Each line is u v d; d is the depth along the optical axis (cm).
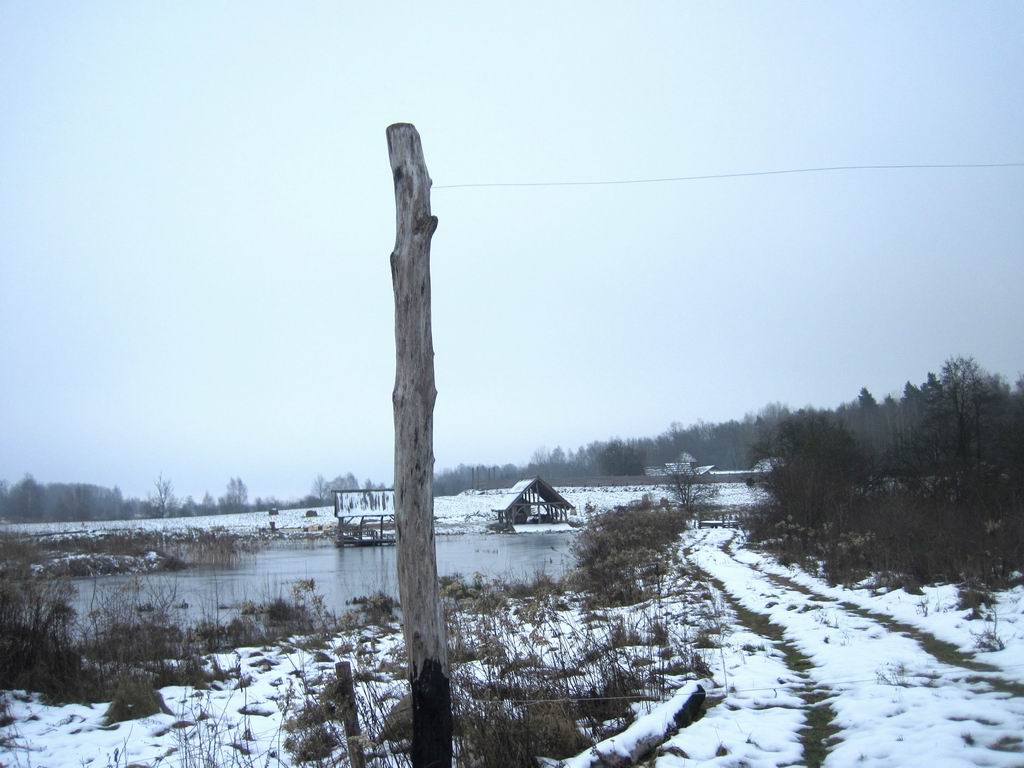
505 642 934
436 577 548
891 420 7506
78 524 7856
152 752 762
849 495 2742
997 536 1639
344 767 664
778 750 648
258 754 754
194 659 1152
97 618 1370
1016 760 545
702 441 13138
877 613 1255
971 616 1077
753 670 938
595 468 13600
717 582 1944
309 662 1185
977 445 3469
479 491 10456
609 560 1944
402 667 986
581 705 788
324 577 2998
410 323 552
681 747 653
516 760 658
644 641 1102
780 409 13300
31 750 775
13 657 1012
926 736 619
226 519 8762
